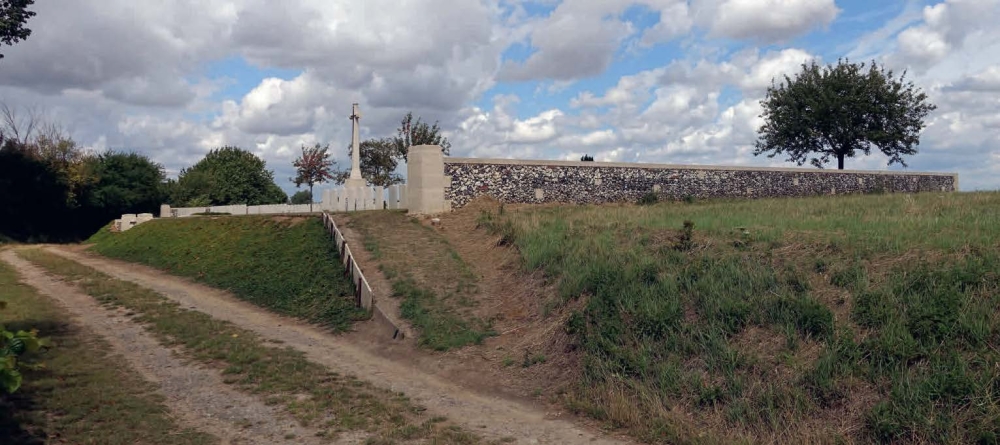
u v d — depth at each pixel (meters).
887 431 7.14
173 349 12.43
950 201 18.95
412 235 20.61
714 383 8.95
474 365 11.48
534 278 14.96
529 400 9.85
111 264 25.58
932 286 9.38
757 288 10.78
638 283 12.12
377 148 49.75
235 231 25.39
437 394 10.20
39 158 42.16
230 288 18.91
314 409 9.08
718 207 21.88
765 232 13.91
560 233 17.45
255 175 73.25
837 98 39.31
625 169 28.38
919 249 10.98
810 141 41.41
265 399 9.54
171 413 8.79
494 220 20.92
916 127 40.44
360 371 11.39
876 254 11.14
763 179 33.22
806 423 7.78
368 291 14.85
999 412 6.91
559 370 10.64
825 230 13.66
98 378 10.04
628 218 18.59
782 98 42.19
